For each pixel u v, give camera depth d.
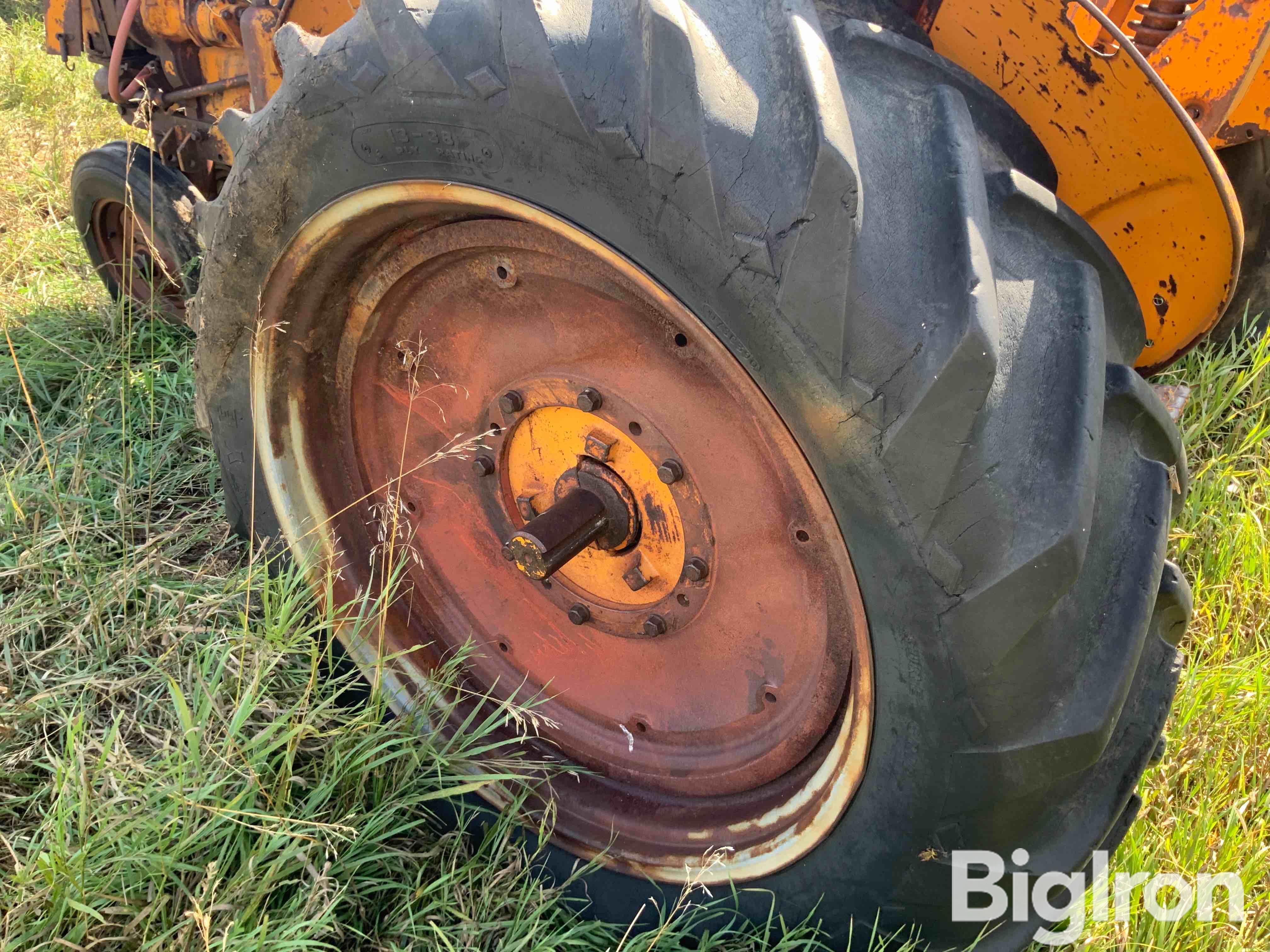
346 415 2.15
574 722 2.09
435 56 1.45
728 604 1.76
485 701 2.11
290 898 1.81
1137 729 1.50
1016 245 1.42
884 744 1.44
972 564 1.27
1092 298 1.39
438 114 1.47
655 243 1.36
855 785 1.51
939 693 1.34
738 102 1.29
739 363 1.37
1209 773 2.01
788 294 1.27
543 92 1.36
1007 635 1.29
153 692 2.18
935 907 1.54
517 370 1.86
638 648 1.95
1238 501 2.62
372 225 1.73
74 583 2.41
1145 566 1.38
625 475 1.79
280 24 2.62
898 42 1.53
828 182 1.23
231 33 3.05
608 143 1.33
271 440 2.10
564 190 1.41
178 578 2.52
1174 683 1.51
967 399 1.21
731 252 1.29
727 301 1.32
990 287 1.23
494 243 1.67
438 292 1.87
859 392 1.26
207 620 2.32
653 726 1.96
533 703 2.01
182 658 2.21
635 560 1.85
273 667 1.99
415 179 1.58
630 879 1.90
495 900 1.88
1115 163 1.64
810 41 1.31
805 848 1.64
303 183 1.72
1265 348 2.79
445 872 1.95
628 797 1.99
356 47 1.55
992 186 1.44
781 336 1.29
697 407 1.63
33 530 2.55
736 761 1.83
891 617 1.34
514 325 1.81
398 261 1.84
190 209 3.33
